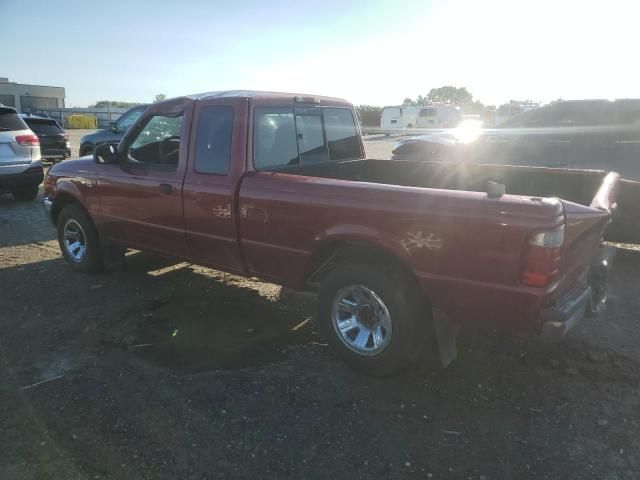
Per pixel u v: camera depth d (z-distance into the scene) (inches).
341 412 123.7
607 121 270.7
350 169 201.5
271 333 165.6
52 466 104.5
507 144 297.6
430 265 123.5
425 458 108.3
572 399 129.2
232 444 111.9
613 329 168.2
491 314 118.8
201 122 165.5
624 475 103.3
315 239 140.8
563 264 116.3
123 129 514.6
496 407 126.1
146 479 101.4
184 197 169.2
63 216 220.4
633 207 220.8
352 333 141.6
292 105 174.9
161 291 201.0
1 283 209.0
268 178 150.3
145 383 135.1
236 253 161.8
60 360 147.2
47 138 576.4
